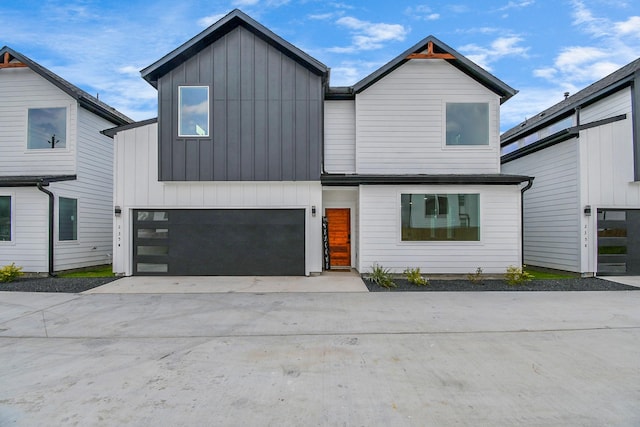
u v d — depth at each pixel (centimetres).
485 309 693
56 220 1123
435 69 1105
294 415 322
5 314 662
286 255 1057
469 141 1099
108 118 1359
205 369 422
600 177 1084
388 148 1101
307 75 1051
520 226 1035
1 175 1194
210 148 1045
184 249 1059
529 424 310
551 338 529
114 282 968
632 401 348
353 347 494
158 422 312
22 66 1169
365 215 1038
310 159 1045
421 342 514
